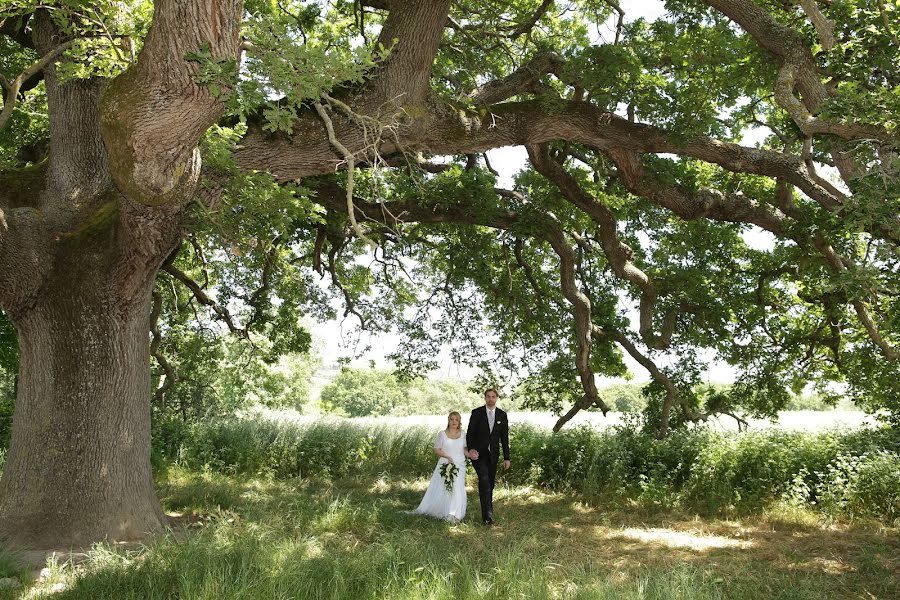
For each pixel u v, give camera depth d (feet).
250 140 25.85
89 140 27.32
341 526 27.66
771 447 37.81
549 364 54.60
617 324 53.11
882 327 22.68
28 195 26.73
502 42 44.88
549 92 31.24
